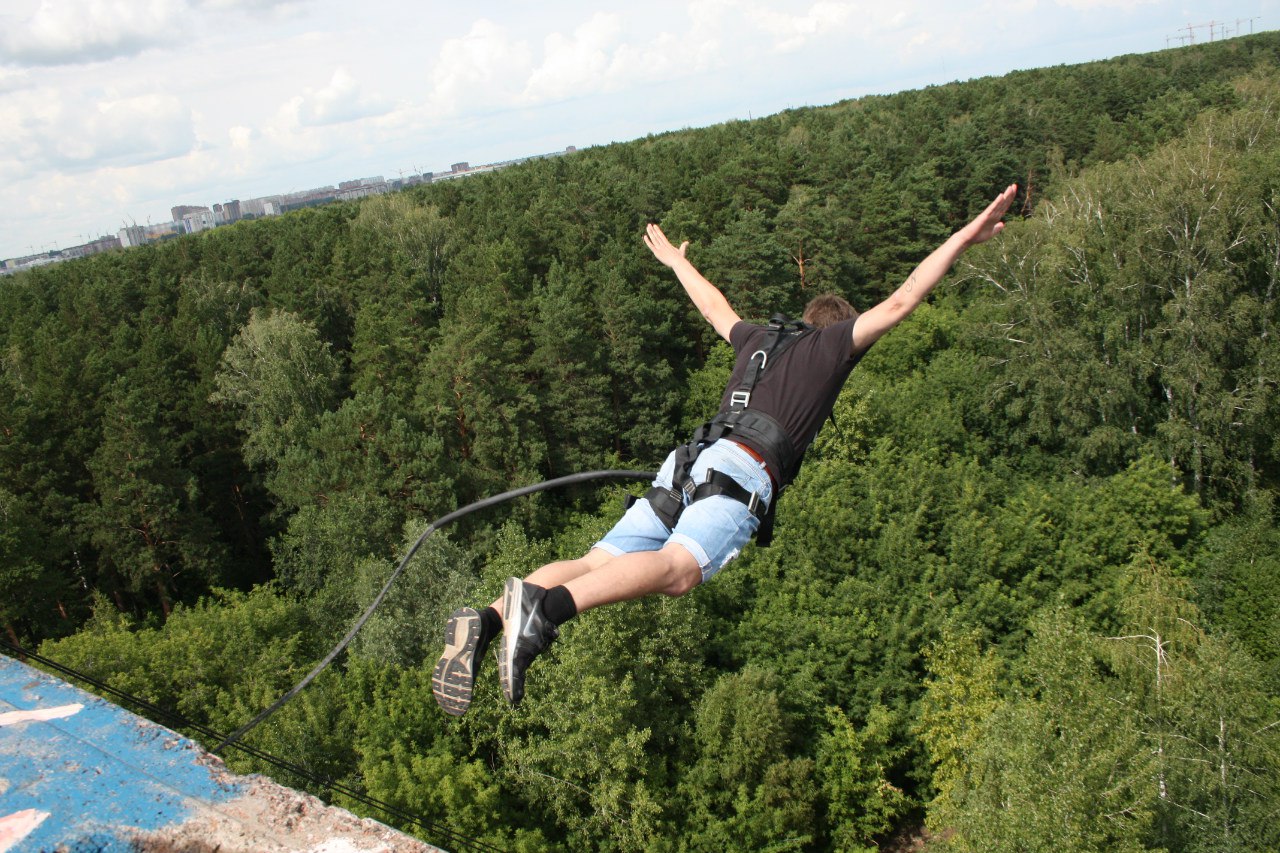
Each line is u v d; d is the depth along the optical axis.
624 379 47.72
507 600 3.04
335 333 58.22
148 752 3.23
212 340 47.12
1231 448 35.53
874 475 33.91
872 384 44.03
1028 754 16.66
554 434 45.34
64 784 3.03
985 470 37.62
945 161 72.38
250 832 2.86
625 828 21.91
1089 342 38.28
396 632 27.12
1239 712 18.30
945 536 31.50
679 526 3.36
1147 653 20.25
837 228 59.50
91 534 38.16
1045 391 39.22
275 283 58.28
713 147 76.31
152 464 38.28
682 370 54.25
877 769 24.86
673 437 46.94
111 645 26.14
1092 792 15.84
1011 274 41.69
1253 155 36.53
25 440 38.56
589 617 23.16
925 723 25.94
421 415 41.31
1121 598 28.11
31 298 62.91
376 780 19.84
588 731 21.44
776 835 23.73
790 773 24.09
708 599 29.22
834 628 27.47
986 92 99.44
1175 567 31.70
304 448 40.66
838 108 125.31
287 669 27.44
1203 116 45.22
